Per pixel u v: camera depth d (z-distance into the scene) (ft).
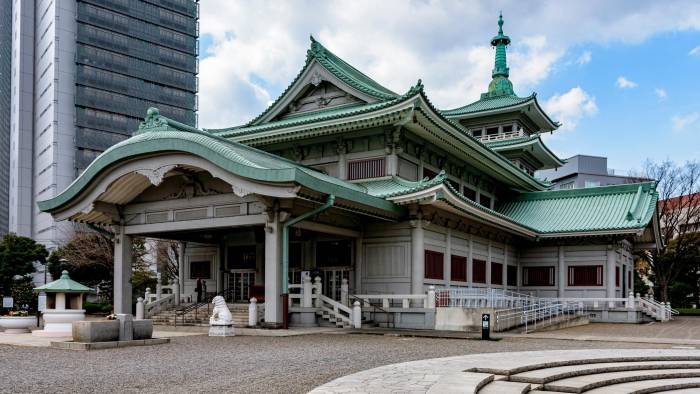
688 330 114.21
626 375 53.36
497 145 186.60
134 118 422.00
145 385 43.75
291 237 121.60
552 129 218.18
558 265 156.76
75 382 44.98
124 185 103.71
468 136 127.13
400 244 109.70
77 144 392.06
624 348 74.18
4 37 504.84
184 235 123.03
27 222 424.87
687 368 58.59
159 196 107.34
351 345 72.33
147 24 440.04
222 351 65.00
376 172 118.42
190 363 55.31
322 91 131.03
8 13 507.30
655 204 155.12
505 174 157.58
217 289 127.24
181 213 104.06
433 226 114.73
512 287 156.46
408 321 100.17
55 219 107.45
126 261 111.14
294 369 51.75
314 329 93.66
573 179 371.35
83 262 203.41
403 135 118.52
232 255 126.82
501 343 79.51
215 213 99.91
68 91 398.83
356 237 113.39
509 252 155.84
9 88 490.08
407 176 122.31
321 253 118.32
